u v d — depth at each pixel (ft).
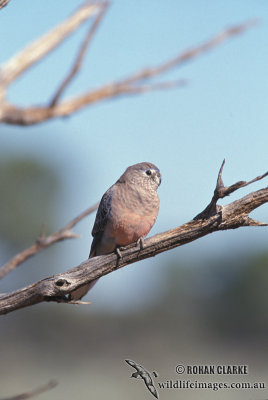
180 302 78.59
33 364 66.44
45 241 16.90
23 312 76.23
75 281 18.90
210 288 77.51
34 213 71.82
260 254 74.49
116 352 71.05
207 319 76.48
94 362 67.77
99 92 7.29
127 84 7.31
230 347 71.26
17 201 71.15
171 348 71.61
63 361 68.33
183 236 19.49
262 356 65.57
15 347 71.87
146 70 7.30
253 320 74.79
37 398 53.21
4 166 70.28
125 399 51.11
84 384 57.72
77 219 17.06
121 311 80.07
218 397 46.96
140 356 68.90
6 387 57.93
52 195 73.20
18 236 72.38
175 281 78.79
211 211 18.75
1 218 70.44
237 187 17.53
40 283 18.44
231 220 18.79
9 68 6.82
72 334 76.59
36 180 71.61
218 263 77.10
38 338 74.84
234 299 75.66
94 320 78.23
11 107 6.99
